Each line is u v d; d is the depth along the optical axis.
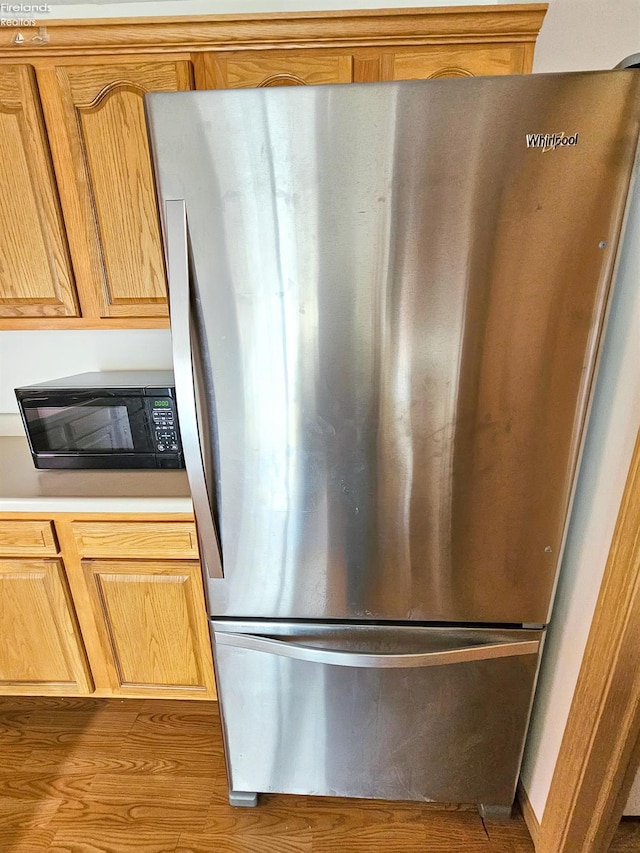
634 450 0.93
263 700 1.34
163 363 1.92
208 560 1.20
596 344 0.99
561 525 1.12
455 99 0.87
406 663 1.18
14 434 1.98
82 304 1.56
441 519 1.13
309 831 1.43
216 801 1.51
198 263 0.99
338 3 1.58
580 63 1.12
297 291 0.99
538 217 0.92
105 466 1.62
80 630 1.60
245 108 0.90
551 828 1.24
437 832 1.42
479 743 1.34
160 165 0.94
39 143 1.40
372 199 0.93
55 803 1.51
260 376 1.05
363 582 1.20
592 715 1.07
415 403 1.04
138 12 1.59
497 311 0.98
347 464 1.10
